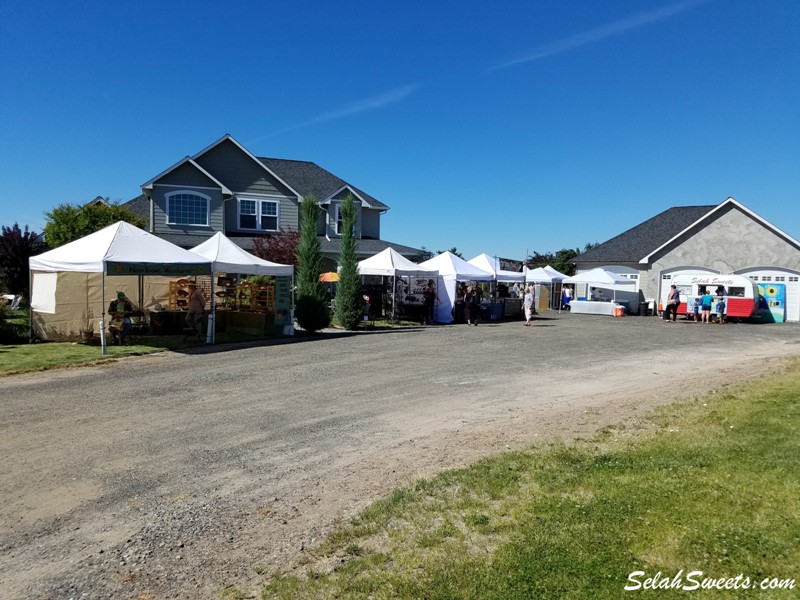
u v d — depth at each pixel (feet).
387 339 58.65
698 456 18.60
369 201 107.14
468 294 78.79
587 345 55.88
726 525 13.53
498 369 40.73
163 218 86.17
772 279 97.14
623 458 18.92
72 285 55.98
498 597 11.34
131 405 29.17
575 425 24.36
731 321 93.25
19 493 17.87
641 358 47.39
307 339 57.98
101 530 15.42
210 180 88.53
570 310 112.98
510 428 24.58
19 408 28.43
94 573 13.23
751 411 24.57
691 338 64.54
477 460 20.10
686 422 23.57
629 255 116.37
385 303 84.84
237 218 94.32
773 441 19.89
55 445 22.58
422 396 31.60
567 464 18.72
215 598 12.10
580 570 12.05
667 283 108.06
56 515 16.34
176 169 86.79
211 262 51.93
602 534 13.50
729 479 16.34
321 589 12.12
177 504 17.10
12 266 79.66
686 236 106.01
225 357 45.09
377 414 27.61
